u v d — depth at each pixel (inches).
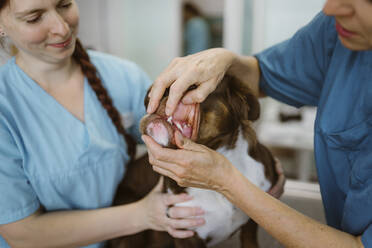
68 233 45.8
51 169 46.8
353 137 37.8
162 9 196.5
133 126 60.5
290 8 173.0
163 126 34.8
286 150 159.8
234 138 46.5
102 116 52.1
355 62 39.2
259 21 176.2
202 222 46.8
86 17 188.4
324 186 43.8
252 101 45.6
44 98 47.7
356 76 38.9
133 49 205.8
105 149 50.5
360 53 38.8
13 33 40.6
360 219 36.3
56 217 46.4
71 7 43.0
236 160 48.4
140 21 199.9
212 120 40.9
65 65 48.8
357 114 38.1
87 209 51.6
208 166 35.9
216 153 37.4
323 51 45.6
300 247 35.5
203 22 208.7
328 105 40.8
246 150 48.9
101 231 46.7
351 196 37.4
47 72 47.7
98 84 52.1
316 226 35.8
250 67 51.0
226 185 37.0
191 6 208.1
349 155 39.4
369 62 37.6
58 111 48.3
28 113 46.3
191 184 37.7
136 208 47.2
